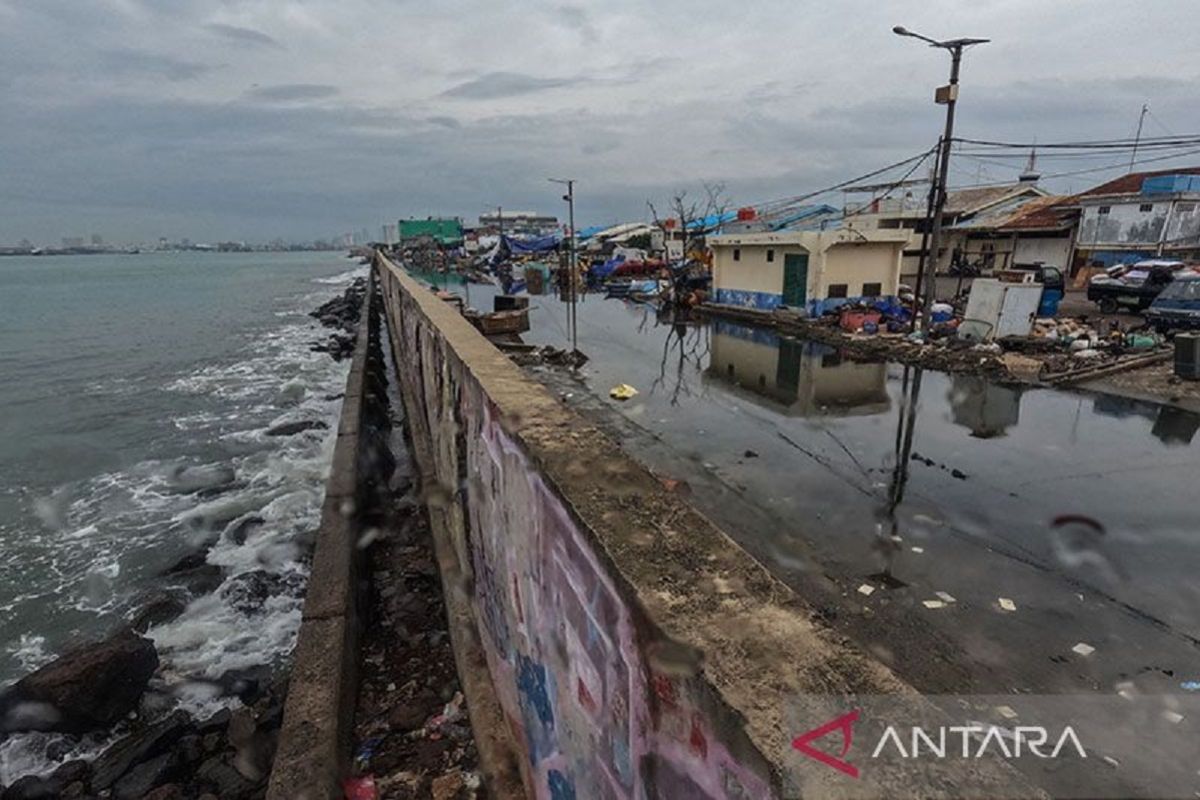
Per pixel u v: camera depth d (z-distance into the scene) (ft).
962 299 75.36
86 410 52.44
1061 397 40.98
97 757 16.21
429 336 22.17
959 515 23.21
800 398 41.60
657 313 87.71
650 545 5.59
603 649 5.86
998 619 17.02
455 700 13.84
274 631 21.44
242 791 14.23
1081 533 21.72
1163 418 35.81
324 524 21.16
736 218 128.77
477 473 12.10
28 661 21.34
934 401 40.47
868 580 18.94
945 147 53.62
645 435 33.19
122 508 32.83
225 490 34.60
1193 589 18.33
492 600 11.70
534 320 81.61
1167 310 55.52
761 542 21.27
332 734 11.87
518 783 10.26
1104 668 15.08
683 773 4.48
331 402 54.75
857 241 69.00
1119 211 91.71
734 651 4.22
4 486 36.01
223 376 65.51
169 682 18.92
